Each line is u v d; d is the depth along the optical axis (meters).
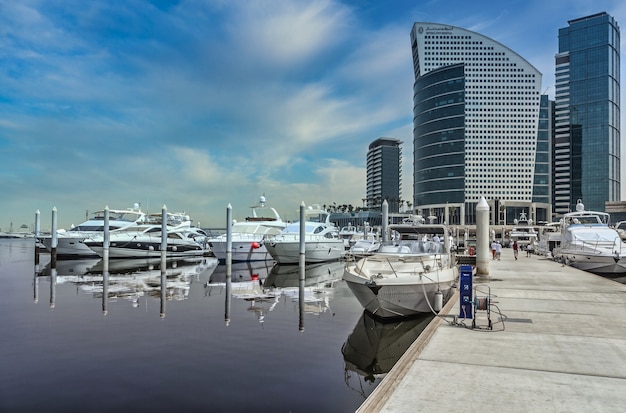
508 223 195.50
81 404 8.27
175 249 49.81
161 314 17.20
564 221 39.81
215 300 21.12
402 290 15.22
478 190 198.50
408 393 6.26
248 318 16.52
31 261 48.66
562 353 8.19
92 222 50.12
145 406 8.23
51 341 12.84
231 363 10.87
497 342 9.04
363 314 17.52
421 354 8.20
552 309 12.73
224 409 8.16
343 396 8.92
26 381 9.46
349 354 11.95
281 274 36.16
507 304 13.59
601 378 6.81
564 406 5.75
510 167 199.12
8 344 12.45
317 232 44.56
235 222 49.97
